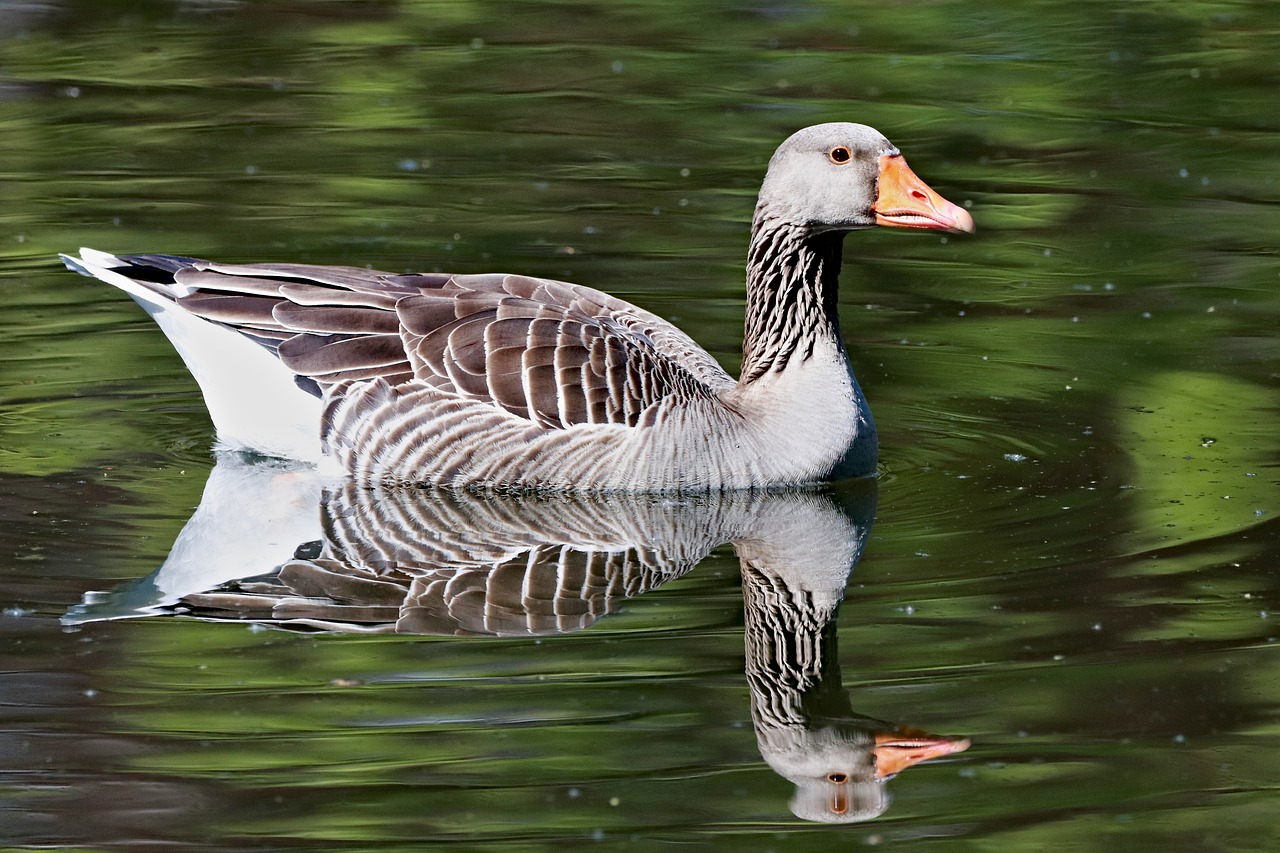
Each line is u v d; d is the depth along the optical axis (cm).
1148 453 1501
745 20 2803
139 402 1619
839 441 1464
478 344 1447
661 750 1016
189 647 1130
